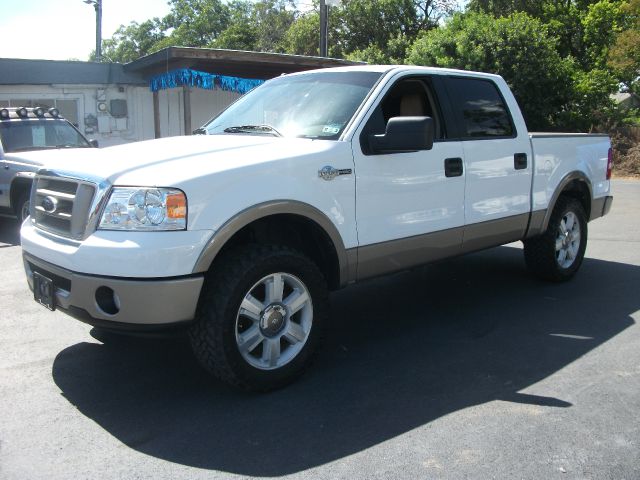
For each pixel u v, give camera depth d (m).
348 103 4.27
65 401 3.59
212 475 2.81
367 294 5.96
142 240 3.16
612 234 8.83
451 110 4.79
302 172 3.70
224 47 42.75
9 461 2.93
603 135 6.64
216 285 3.41
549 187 5.65
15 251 7.80
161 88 15.51
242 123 4.65
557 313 5.21
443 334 4.75
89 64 15.60
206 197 3.29
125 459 2.96
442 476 2.79
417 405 3.51
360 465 2.89
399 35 29.77
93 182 3.38
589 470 2.83
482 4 31.42
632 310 5.26
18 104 15.09
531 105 21.97
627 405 3.47
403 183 4.27
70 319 5.08
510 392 3.67
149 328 3.21
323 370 4.05
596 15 29.19
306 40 35.34
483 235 4.99
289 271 3.65
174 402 3.58
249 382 3.55
